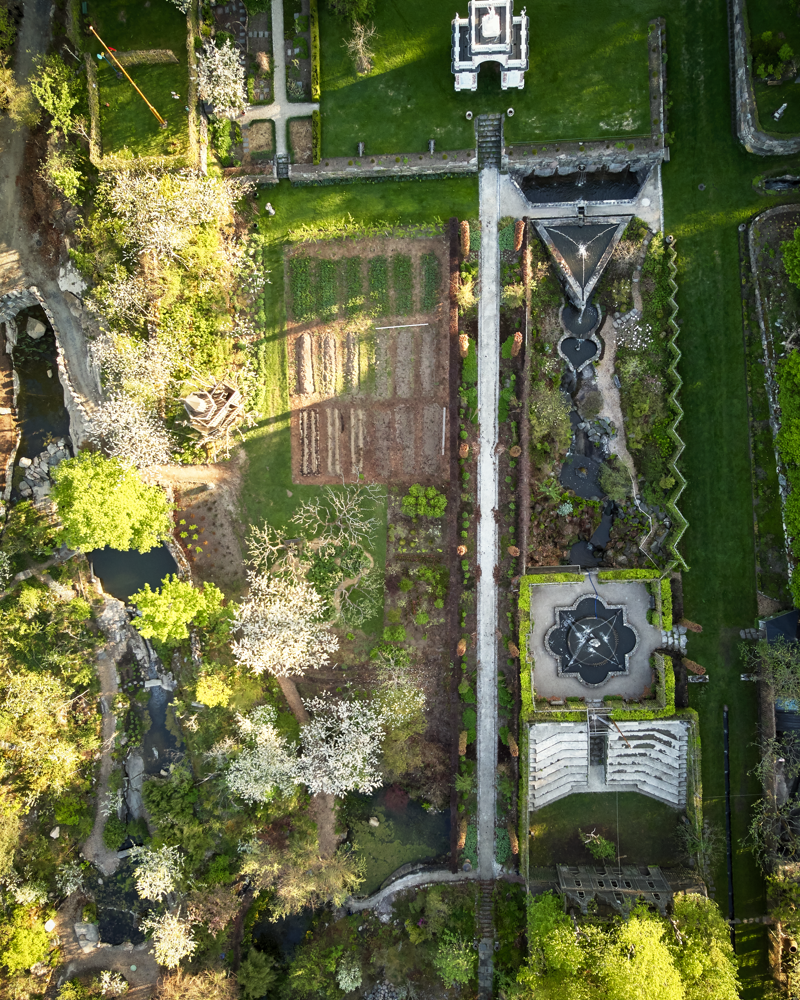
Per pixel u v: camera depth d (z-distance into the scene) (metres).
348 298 46.88
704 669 44.25
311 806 47.41
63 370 47.69
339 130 45.62
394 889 47.38
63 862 47.47
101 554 49.06
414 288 46.50
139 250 44.09
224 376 46.25
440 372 46.41
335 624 47.06
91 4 44.59
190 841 45.12
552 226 44.84
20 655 47.88
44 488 48.75
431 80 45.09
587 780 45.28
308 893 45.66
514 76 43.22
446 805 47.03
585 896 42.31
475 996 45.78
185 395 45.09
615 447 45.94
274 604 43.41
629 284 45.31
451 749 46.50
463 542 46.16
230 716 46.09
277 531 46.97
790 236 43.75
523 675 44.69
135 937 48.03
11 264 47.28
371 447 47.06
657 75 43.94
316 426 47.16
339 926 47.56
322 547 46.97
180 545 47.53
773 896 44.16
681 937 40.16
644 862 45.34
